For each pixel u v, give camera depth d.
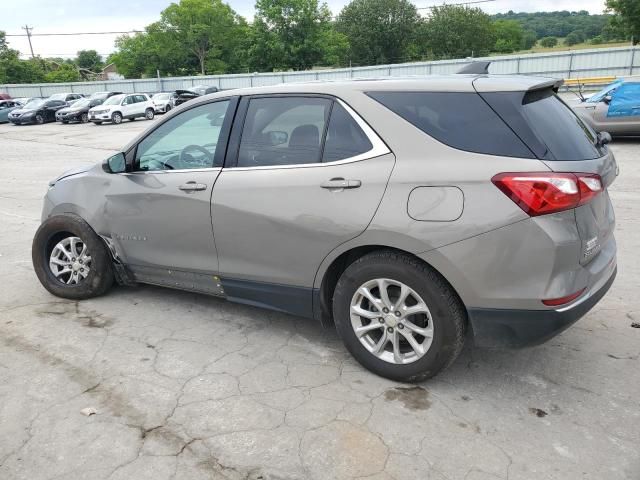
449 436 2.81
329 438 2.80
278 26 63.09
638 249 5.75
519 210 2.75
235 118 3.72
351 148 3.23
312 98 3.43
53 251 4.70
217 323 4.18
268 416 2.99
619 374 3.37
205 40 73.88
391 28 73.56
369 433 2.84
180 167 3.96
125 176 4.22
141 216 4.11
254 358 3.64
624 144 13.70
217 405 3.10
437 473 2.55
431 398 3.15
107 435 2.85
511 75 3.36
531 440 2.77
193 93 35.22
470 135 2.93
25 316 4.34
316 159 3.35
